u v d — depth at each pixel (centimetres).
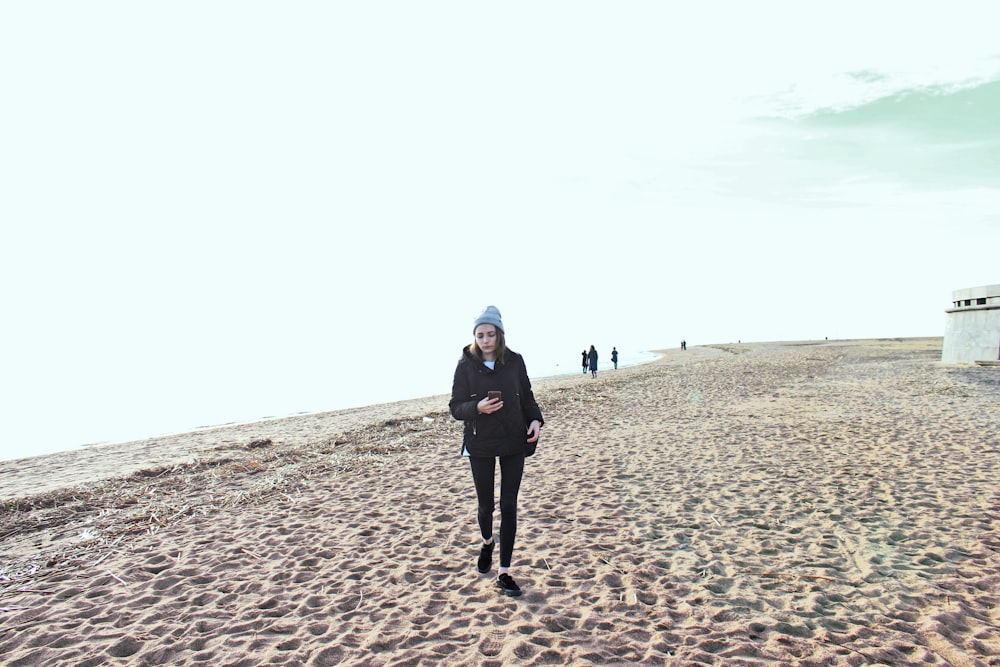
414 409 1886
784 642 314
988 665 287
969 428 887
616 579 404
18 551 525
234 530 554
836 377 1930
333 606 373
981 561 412
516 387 382
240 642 331
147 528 573
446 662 301
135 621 362
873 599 364
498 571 419
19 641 339
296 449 1021
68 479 947
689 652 307
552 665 295
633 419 1205
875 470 670
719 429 1014
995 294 1962
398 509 601
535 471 758
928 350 3541
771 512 543
